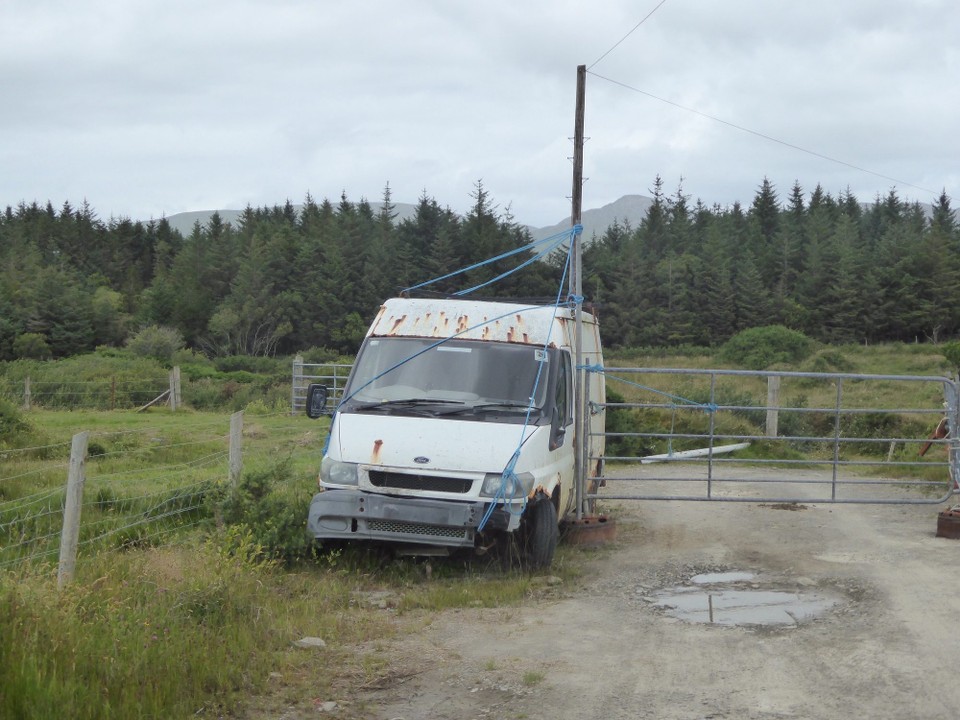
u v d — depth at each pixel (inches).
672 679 238.8
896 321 3629.4
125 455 667.4
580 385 427.8
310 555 367.2
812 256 3905.0
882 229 5349.4
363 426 363.9
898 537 434.0
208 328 3688.5
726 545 424.2
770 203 5708.7
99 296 3969.0
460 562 375.2
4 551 348.5
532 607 318.3
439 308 411.2
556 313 410.9
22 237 5561.0
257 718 212.1
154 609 264.1
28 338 3097.9
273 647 258.8
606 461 744.3
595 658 258.1
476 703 223.8
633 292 3609.7
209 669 228.4
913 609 302.0
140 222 6048.2
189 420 1055.6
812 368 2060.8
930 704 215.9
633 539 442.0
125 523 400.8
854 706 216.1
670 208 6072.8
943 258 3673.7
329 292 3863.2
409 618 302.2
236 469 418.0
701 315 3639.3
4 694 190.5
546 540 363.9
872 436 810.2
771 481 452.4
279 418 1082.1
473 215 4222.4
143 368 1507.1
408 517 340.2
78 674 210.5
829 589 338.3
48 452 687.1
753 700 221.9
